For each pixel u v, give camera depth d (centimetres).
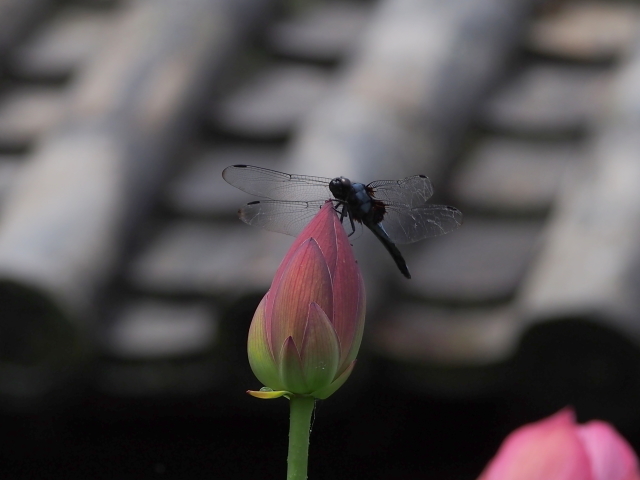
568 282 149
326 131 194
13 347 171
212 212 198
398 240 112
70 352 171
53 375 172
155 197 201
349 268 94
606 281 146
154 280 184
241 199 198
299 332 93
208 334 171
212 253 188
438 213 112
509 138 204
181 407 191
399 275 175
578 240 161
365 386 165
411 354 161
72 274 174
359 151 186
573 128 202
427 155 192
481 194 191
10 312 170
